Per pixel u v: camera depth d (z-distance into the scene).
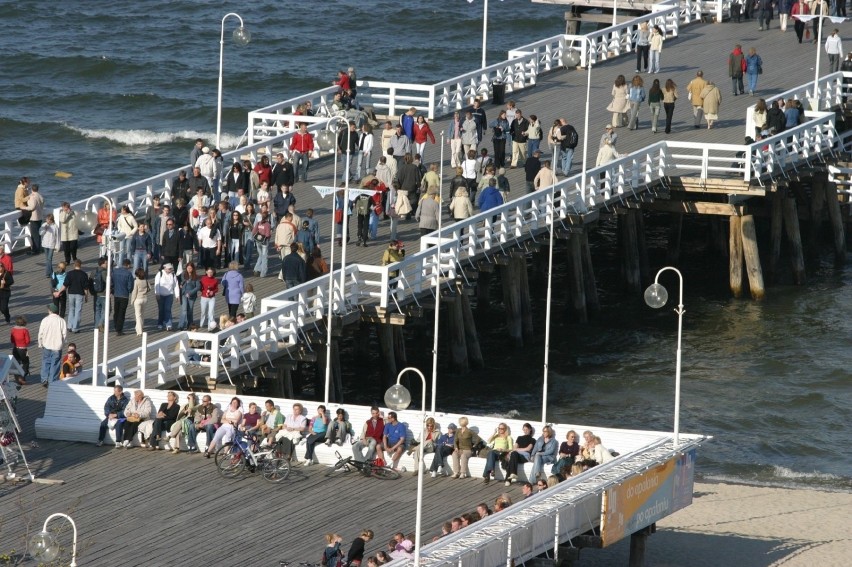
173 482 83.38
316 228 109.50
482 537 70.38
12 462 84.75
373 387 116.56
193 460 86.56
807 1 160.50
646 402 115.06
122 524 77.88
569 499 75.00
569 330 128.00
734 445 108.62
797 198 150.25
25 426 90.25
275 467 84.00
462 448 85.00
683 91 147.25
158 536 76.56
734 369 121.31
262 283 109.69
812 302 136.25
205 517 79.06
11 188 192.50
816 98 139.38
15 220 121.06
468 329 118.75
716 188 127.12
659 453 81.00
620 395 116.19
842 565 88.06
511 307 121.81
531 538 73.12
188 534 76.94
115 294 101.38
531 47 153.62
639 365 121.56
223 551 75.00
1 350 99.62
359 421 87.25
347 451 85.94
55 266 113.44
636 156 124.38
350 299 105.00
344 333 105.00
